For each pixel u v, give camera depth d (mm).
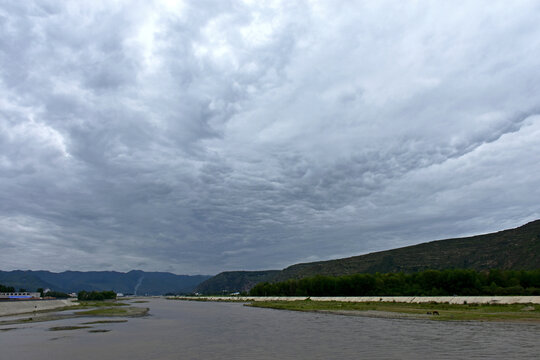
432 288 121625
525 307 62906
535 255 168625
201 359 28641
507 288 109000
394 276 141375
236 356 29828
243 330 51312
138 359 29078
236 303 170875
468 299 81812
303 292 160875
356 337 39875
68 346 36969
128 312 100438
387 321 57094
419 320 55656
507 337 36219
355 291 136250
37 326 60875
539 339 34750
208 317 81000
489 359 25984
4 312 94000
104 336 45844
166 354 31328
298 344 36000
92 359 29375
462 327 45156
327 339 39094
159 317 82625
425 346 32219
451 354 28172
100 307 135375
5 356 31500
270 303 138000
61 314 93188
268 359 28172
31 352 33344
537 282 111938
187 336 44969
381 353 29531
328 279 151875
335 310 85625
